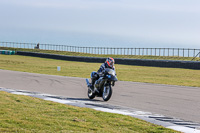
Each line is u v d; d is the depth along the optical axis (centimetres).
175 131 1006
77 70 4981
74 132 933
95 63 7681
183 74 4475
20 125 977
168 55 8819
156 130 1005
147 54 9375
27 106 1320
